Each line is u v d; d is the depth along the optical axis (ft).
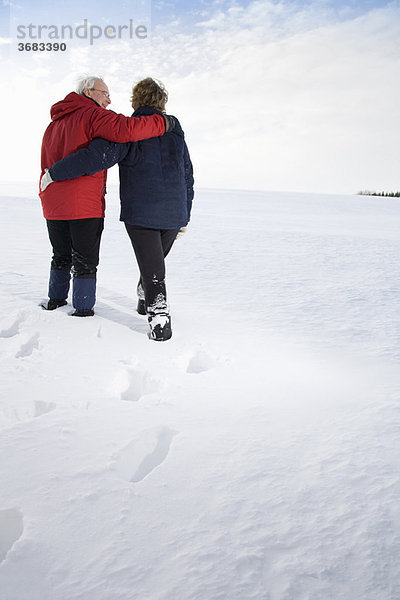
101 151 8.37
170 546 3.61
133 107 9.10
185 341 8.54
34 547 3.57
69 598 3.18
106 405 5.96
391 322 10.05
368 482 4.34
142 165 8.61
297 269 15.53
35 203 36.04
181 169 9.00
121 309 10.36
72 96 8.87
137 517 3.92
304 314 10.55
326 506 4.03
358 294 12.37
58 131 8.95
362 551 3.54
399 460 4.70
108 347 8.04
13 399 6.03
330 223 33.40
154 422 5.57
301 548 3.58
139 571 3.39
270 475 4.49
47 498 4.13
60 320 9.13
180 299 11.51
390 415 5.66
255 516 3.93
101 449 4.95
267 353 8.13
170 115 8.92
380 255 18.74
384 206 54.24
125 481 4.41
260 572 3.37
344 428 5.38
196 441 5.12
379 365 7.66
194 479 4.44
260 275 14.48
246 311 10.68
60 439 5.09
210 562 3.46
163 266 8.83
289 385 6.77
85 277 9.32
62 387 6.45
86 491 4.24
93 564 3.45
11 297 10.41
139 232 8.69
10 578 3.33
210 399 6.25
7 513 4.03
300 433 5.31
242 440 5.16
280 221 32.89
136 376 7.31
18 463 4.63
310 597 3.17
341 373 7.29
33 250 16.85
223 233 23.91
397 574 3.35
